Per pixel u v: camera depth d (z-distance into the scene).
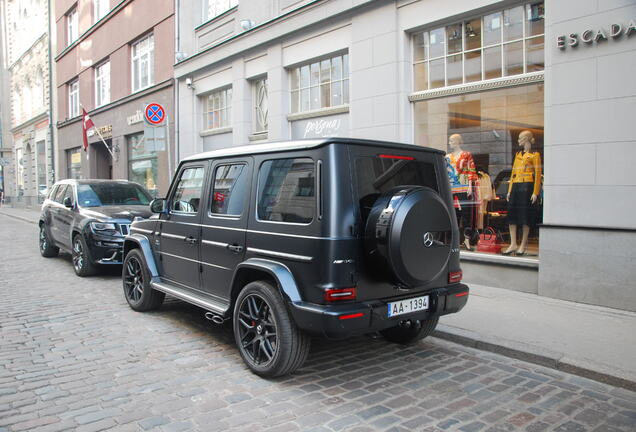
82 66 23.28
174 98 15.67
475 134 7.86
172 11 15.71
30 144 31.88
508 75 7.44
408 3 8.41
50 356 4.75
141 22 17.69
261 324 4.26
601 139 6.20
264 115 12.32
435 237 4.03
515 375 4.39
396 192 3.96
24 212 27.09
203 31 14.27
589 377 4.30
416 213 3.87
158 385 4.09
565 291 6.57
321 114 10.36
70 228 9.23
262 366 4.20
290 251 4.07
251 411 3.62
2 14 37.56
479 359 4.79
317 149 4.00
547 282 6.74
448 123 8.23
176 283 5.67
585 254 6.35
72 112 25.67
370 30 8.97
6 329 5.60
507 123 7.45
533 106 7.14
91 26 21.92
